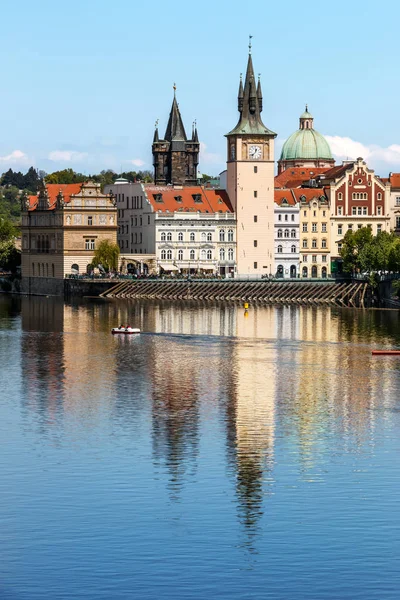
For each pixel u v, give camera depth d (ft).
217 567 311.06
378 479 388.16
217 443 438.40
